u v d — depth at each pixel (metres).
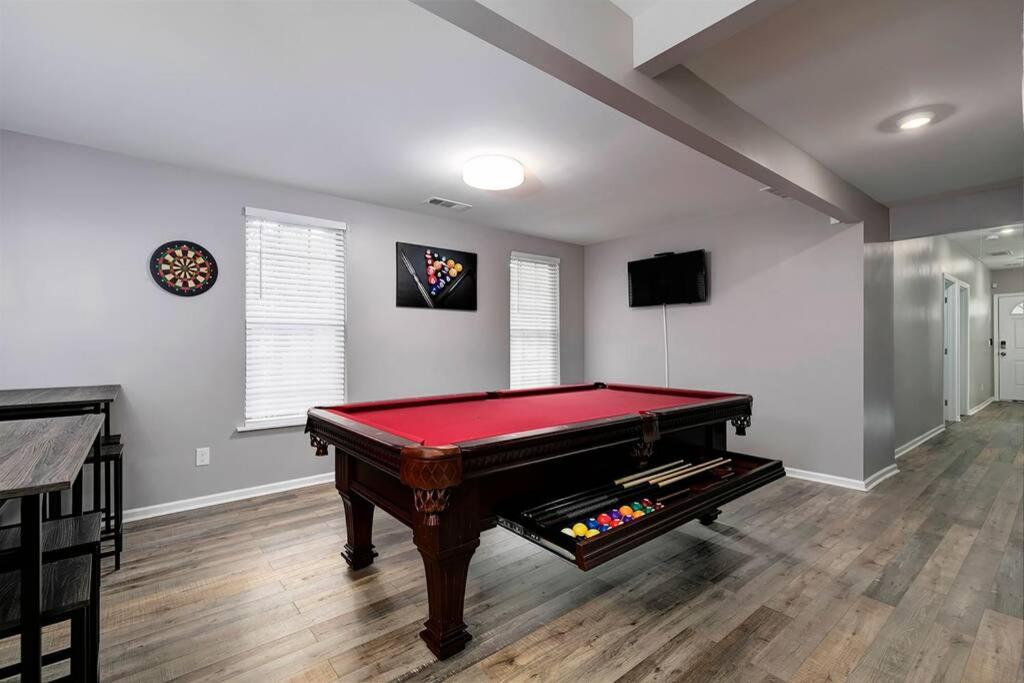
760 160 2.47
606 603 2.02
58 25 1.72
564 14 1.49
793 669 1.61
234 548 2.55
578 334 5.61
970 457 4.50
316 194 3.62
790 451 3.96
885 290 3.96
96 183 2.84
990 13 1.66
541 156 2.94
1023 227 5.25
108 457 2.27
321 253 3.67
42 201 2.70
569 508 1.81
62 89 2.17
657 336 4.93
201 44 1.83
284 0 1.59
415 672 1.60
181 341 3.10
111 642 1.75
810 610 1.96
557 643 1.75
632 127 2.54
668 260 4.71
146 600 2.04
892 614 1.93
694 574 2.27
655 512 1.74
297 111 2.37
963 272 6.65
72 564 1.28
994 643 1.74
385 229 4.00
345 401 3.78
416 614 1.94
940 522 2.92
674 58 1.68
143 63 1.96
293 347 3.55
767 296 4.10
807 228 3.87
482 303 4.67
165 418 3.05
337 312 3.75
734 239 4.30
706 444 2.91
